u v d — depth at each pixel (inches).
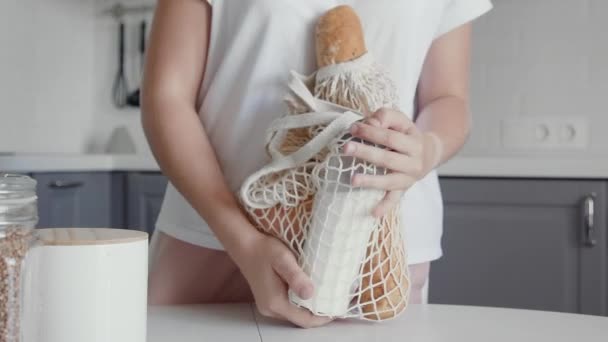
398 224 24.3
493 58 92.9
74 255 17.7
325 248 22.2
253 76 30.9
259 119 31.1
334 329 24.5
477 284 75.5
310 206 23.3
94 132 111.0
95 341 18.0
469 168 74.7
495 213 75.0
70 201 87.7
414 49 32.1
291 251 23.9
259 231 25.1
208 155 28.3
